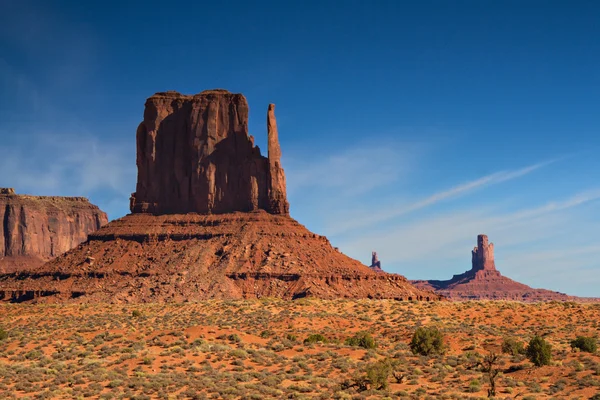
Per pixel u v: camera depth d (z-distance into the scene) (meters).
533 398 65.69
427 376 76.38
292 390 69.00
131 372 76.94
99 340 97.62
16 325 126.44
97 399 65.44
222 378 73.81
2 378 74.38
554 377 76.12
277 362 82.44
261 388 68.62
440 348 94.31
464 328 115.06
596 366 78.12
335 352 88.88
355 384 70.38
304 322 120.00
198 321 123.62
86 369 78.44
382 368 71.56
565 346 96.62
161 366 79.31
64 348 93.38
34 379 73.50
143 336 98.75
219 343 93.31
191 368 77.56
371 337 99.56
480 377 75.69
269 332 108.50
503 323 122.94
